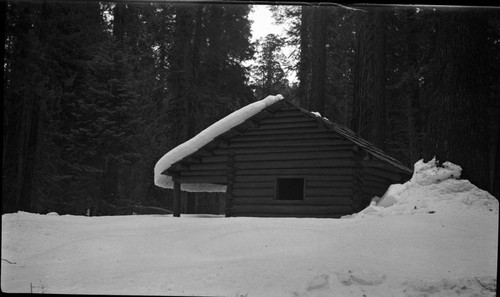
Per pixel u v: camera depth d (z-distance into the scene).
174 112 37.06
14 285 7.97
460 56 12.45
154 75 38.53
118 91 35.69
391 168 16.97
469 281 7.75
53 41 28.72
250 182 18.22
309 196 17.36
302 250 9.65
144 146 37.75
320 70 27.94
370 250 9.42
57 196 34.09
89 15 32.00
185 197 40.53
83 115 34.50
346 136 17.03
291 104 17.80
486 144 12.51
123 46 38.88
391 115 34.75
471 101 12.39
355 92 29.69
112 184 36.72
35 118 27.91
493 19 28.34
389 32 32.06
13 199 27.62
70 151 34.72
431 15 30.59
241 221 12.31
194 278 8.12
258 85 44.38
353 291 7.56
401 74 33.72
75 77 31.48
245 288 7.64
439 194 12.09
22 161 28.41
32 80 26.06
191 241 10.83
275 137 18.12
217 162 18.86
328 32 35.88
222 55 38.09
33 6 27.25
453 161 12.47
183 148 18.92
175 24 37.59
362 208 17.25
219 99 37.22
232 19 38.12
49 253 10.37
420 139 33.44
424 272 8.30
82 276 8.47
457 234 10.06
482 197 11.74
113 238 11.45
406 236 10.05
